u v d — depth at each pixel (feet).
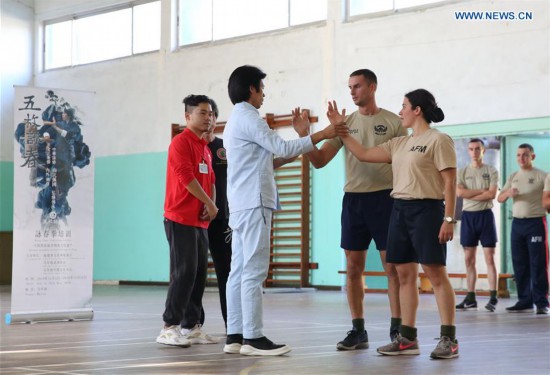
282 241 45.73
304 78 44.70
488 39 38.42
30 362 13.32
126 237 52.03
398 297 15.33
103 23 53.72
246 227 14.16
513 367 12.51
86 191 22.84
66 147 22.53
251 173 14.19
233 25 48.01
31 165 22.09
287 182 45.60
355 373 11.82
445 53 39.81
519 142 38.60
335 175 43.83
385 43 41.75
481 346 15.74
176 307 15.84
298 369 12.28
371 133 15.47
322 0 44.47
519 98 37.45
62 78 55.16
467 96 39.04
